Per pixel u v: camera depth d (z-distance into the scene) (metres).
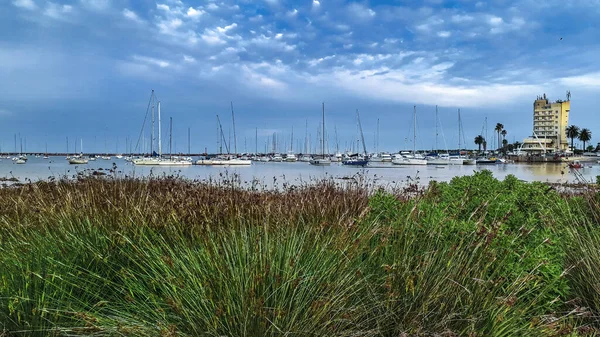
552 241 3.45
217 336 2.38
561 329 2.70
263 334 2.37
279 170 58.50
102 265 3.54
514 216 4.39
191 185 8.27
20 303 2.72
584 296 3.42
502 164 93.81
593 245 3.71
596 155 130.62
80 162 76.38
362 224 4.04
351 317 2.57
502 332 2.56
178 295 2.65
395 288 2.72
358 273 2.85
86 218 4.14
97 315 2.73
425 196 5.60
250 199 6.02
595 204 5.42
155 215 4.36
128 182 8.44
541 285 3.08
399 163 84.06
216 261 2.84
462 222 3.55
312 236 3.63
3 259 3.29
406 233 3.48
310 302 2.59
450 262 2.89
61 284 3.04
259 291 2.55
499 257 3.13
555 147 150.62
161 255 3.10
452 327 2.60
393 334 2.59
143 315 2.74
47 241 3.78
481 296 2.69
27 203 6.04
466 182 6.26
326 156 104.94
